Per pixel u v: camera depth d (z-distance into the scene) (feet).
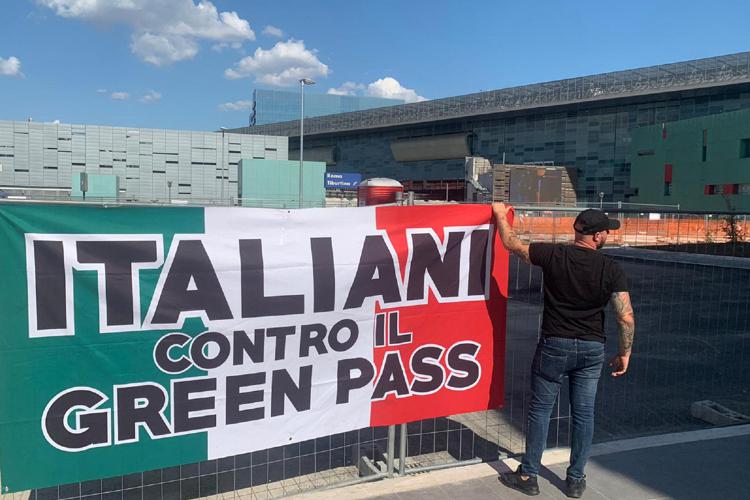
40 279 9.90
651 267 57.62
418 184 315.99
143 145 316.81
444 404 13.62
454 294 13.48
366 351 12.64
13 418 9.88
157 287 10.73
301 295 11.90
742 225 86.53
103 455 10.55
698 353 28.84
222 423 11.42
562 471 13.48
